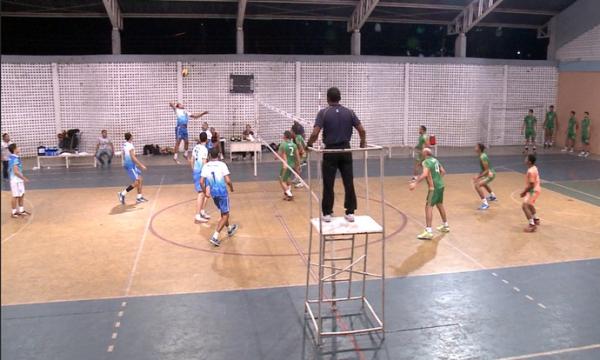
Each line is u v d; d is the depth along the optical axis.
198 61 21.81
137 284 8.27
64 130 21.36
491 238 10.75
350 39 26.33
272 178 17.28
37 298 7.69
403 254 9.76
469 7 23.39
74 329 6.69
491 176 13.04
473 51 28.14
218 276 8.62
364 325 6.86
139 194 13.94
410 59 23.42
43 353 6.07
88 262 9.30
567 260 9.42
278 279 8.50
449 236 10.89
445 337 6.52
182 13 22.66
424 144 16.88
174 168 19.03
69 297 7.73
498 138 25.05
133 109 21.70
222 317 7.08
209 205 13.64
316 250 9.93
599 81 22.36
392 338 6.50
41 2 20.69
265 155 22.14
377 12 23.61
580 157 21.89
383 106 23.50
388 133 23.84
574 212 12.85
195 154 12.00
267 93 22.48
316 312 7.25
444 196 14.67
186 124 20.20
